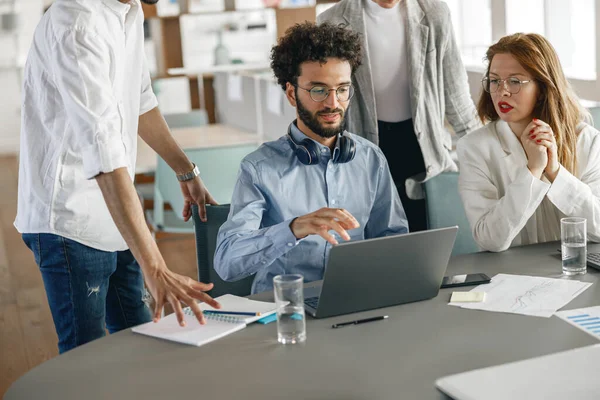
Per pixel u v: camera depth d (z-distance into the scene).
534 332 1.39
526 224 2.09
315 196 1.90
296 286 1.37
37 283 4.07
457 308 1.53
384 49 2.55
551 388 1.11
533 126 1.93
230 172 3.41
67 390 1.25
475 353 1.31
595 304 1.52
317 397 1.17
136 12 1.92
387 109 2.60
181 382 1.25
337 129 1.82
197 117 5.00
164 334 1.46
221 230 1.81
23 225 1.90
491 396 1.10
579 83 3.31
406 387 1.19
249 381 1.24
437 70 2.61
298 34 1.77
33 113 1.85
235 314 1.54
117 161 1.65
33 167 1.85
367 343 1.37
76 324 1.93
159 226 3.58
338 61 1.77
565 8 3.67
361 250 1.45
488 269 1.79
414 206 2.62
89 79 1.68
